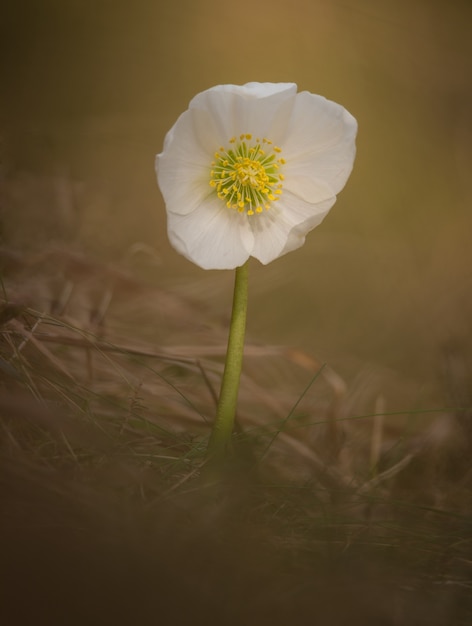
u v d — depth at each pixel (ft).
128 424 1.97
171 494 1.80
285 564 1.74
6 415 1.85
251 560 1.72
